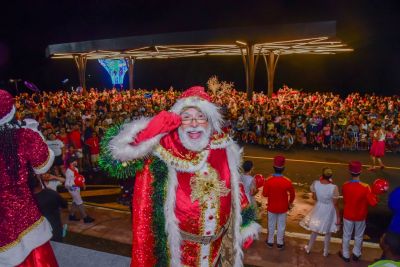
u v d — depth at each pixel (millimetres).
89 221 8805
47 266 2264
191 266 2133
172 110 2188
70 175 8625
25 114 11281
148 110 21469
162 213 2020
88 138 13602
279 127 17641
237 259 2254
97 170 13656
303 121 18609
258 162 14875
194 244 2115
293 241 7867
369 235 8289
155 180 2029
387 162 14711
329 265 6809
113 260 3080
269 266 6773
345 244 6902
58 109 21797
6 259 2080
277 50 27219
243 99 27516
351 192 6688
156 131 2000
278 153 16422
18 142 2070
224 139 2238
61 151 11062
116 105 26109
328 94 34938
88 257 3125
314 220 6945
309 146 17750
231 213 2270
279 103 25688
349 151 16688
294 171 13484
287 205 7285
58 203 5422
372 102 27875
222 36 19953
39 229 2207
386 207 9875
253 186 6676
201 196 2068
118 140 1995
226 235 2303
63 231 6090
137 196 2047
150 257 2008
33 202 2215
